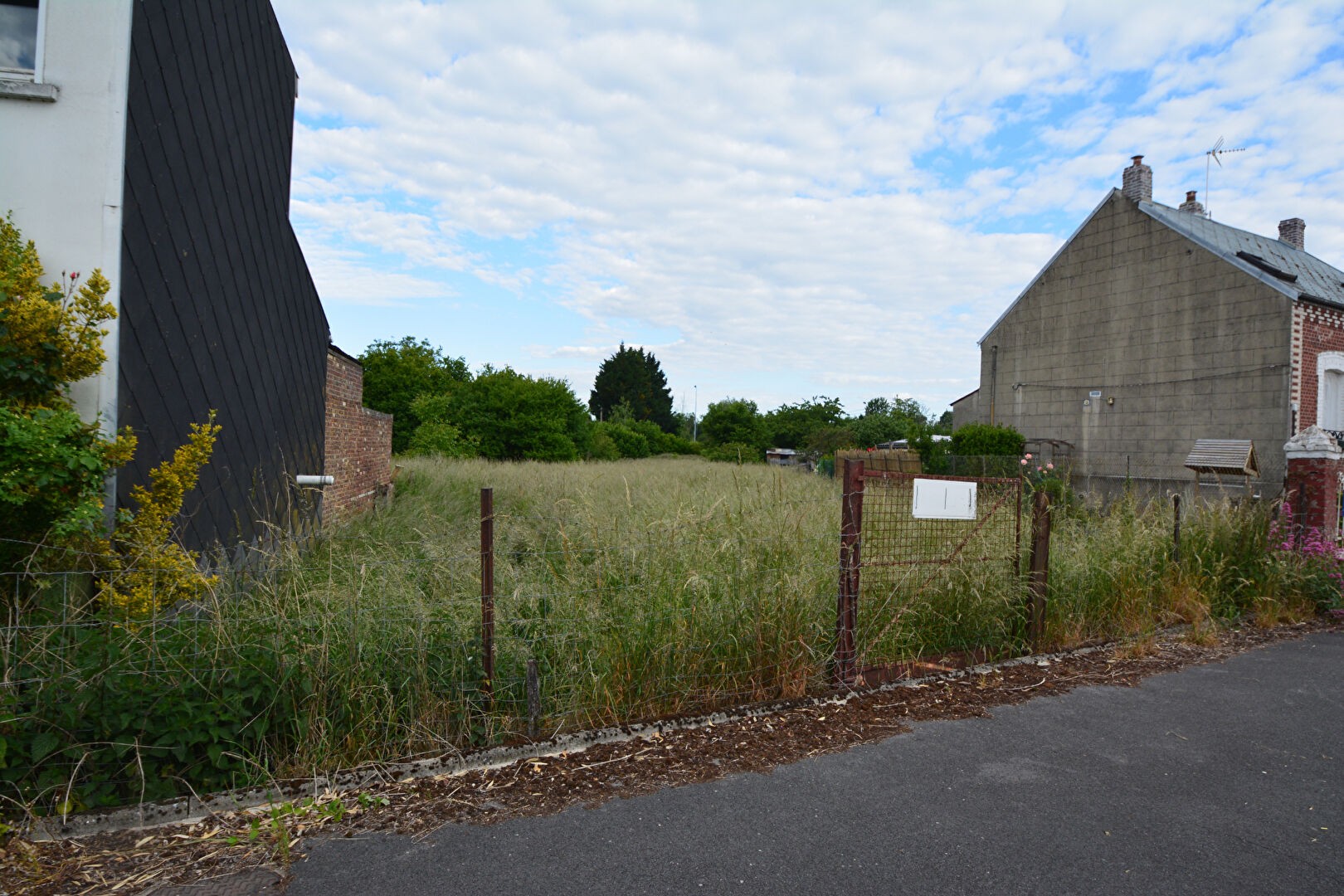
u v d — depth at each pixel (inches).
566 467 802.8
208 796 132.6
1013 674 221.3
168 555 165.0
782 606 197.6
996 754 166.9
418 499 474.3
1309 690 216.7
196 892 110.7
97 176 184.1
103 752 127.8
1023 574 246.7
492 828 130.6
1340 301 746.2
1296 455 362.6
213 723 134.0
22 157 182.2
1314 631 293.4
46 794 125.9
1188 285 755.4
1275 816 140.6
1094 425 847.7
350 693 149.3
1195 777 157.4
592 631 182.1
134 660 133.9
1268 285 689.0
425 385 1470.2
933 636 226.8
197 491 230.7
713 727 175.3
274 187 312.7
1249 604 314.5
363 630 157.8
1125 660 238.2
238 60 269.3
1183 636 266.4
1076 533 299.9
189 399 226.5
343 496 442.3
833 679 201.3
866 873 119.0
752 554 212.8
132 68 191.0
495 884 114.1
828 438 1683.1
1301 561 329.1
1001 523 245.1
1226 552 321.4
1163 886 117.0
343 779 140.6
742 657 191.6
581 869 118.6
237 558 212.8
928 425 2114.9
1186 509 344.5
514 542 269.4
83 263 183.5
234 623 146.9
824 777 153.7
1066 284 879.7
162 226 209.3
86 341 164.7
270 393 304.5
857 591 201.0
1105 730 182.5
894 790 148.4
